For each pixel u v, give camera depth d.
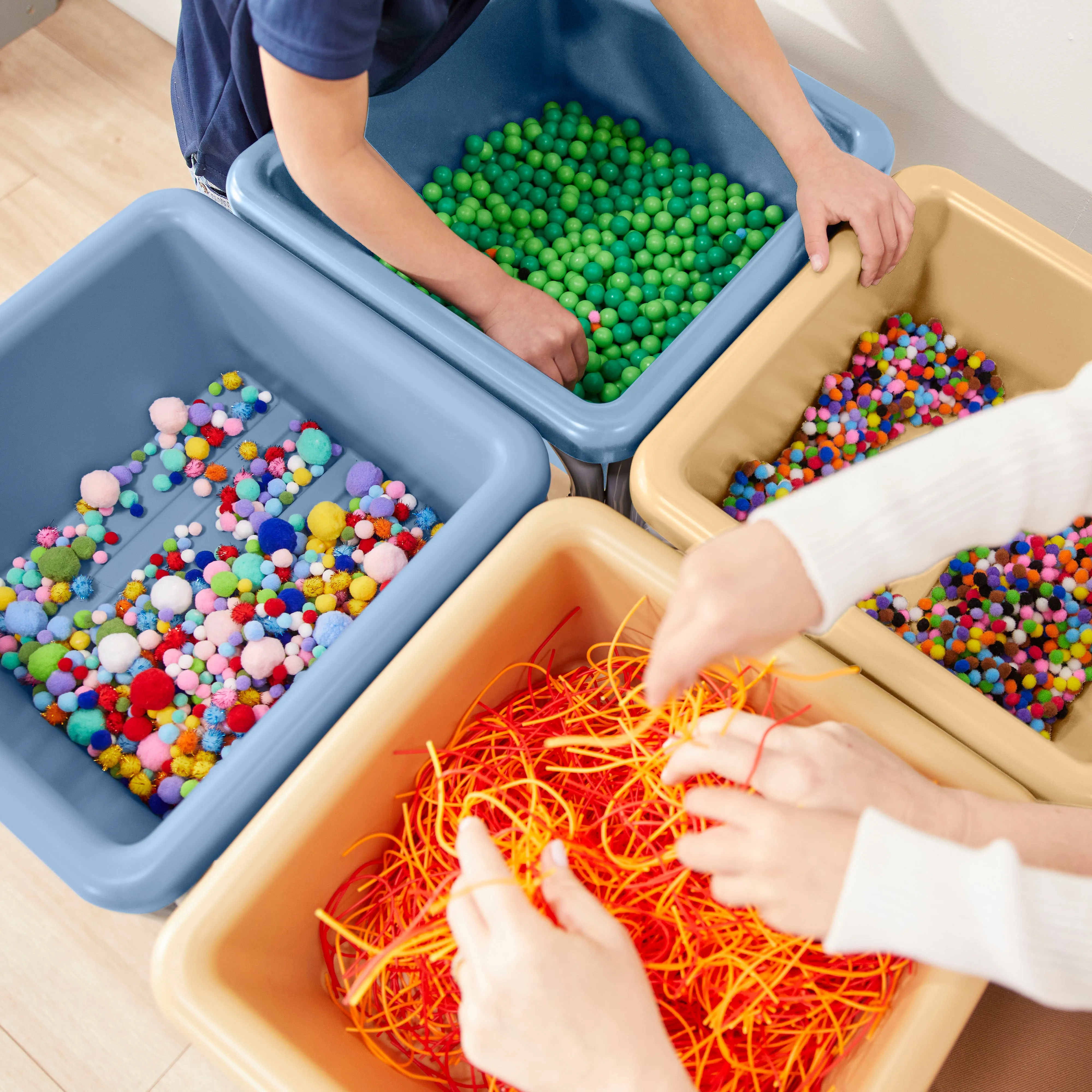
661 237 1.29
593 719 0.80
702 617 0.45
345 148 0.84
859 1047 0.64
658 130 1.36
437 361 0.94
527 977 0.48
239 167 1.03
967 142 1.26
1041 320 1.03
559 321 1.00
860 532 0.46
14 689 1.08
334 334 0.99
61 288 1.03
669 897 0.68
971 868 0.44
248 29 0.99
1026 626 1.01
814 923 0.48
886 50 1.21
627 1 1.20
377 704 0.71
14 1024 1.13
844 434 1.09
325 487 1.22
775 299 0.93
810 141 0.96
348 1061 0.66
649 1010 0.49
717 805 0.51
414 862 0.73
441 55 1.12
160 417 1.20
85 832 0.75
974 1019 0.77
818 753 0.56
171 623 1.13
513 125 1.34
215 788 0.73
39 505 1.16
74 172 1.69
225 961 0.64
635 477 0.83
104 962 1.16
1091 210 1.23
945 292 1.08
